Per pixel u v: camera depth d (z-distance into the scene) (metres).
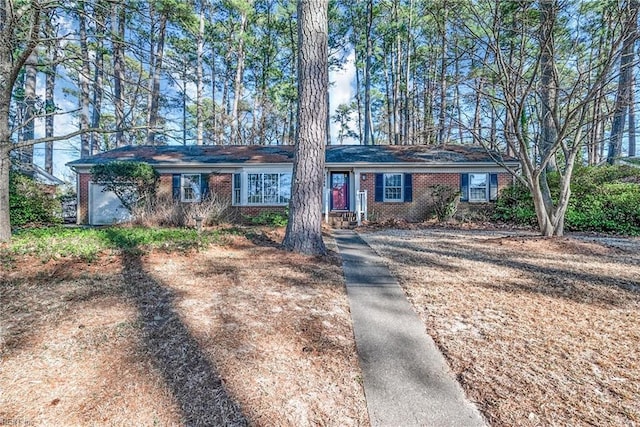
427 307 3.54
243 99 23.17
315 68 5.68
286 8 20.33
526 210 11.59
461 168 13.08
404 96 22.89
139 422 1.85
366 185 13.30
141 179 11.21
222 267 4.80
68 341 2.65
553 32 6.59
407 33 19.28
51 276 4.21
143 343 2.64
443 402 2.11
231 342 2.69
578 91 6.85
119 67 13.52
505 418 1.95
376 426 1.92
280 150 15.12
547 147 8.42
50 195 12.30
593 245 6.56
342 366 2.48
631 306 3.48
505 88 6.75
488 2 6.69
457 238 8.02
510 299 3.74
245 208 13.16
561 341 2.78
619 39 5.99
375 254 6.05
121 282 4.04
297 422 1.92
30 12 5.82
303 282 4.26
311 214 5.79
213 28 19.69
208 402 2.02
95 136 22.61
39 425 1.81
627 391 2.13
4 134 5.88
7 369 2.28
